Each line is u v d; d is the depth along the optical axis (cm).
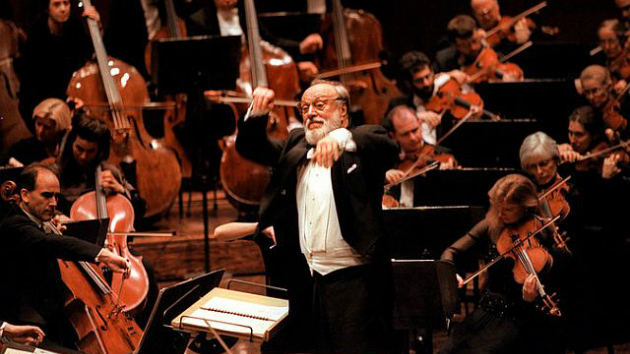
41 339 1317
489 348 1382
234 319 1180
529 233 1433
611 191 1814
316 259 1236
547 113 2169
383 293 1234
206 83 1995
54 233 1399
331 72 2472
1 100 2064
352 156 1212
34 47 2105
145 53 2273
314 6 2711
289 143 1245
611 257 1669
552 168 1644
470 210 1505
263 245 1440
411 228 1516
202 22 2323
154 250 1986
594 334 1455
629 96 2167
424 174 1752
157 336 1232
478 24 2642
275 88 2292
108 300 1413
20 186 1409
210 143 2203
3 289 1376
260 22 2428
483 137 1916
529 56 2538
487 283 1467
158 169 2041
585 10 3088
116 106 2020
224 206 2327
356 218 1205
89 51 2148
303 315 1249
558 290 1424
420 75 2178
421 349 1574
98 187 1638
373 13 3069
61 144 1689
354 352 1218
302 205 1246
